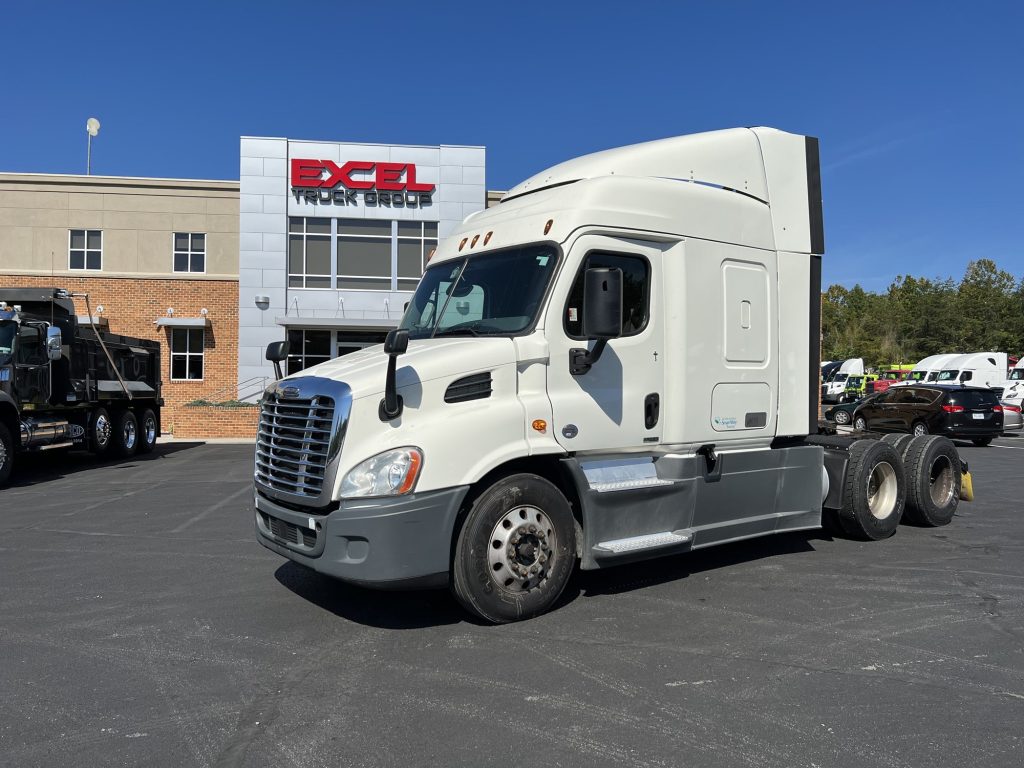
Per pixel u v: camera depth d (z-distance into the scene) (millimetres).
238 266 27000
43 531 8422
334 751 3391
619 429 5512
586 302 4984
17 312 13156
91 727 3635
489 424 4887
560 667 4328
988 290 64562
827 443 7762
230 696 3975
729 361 6184
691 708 3801
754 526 6336
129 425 16844
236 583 6172
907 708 3803
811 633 4887
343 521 4594
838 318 75125
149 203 26750
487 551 4902
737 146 6516
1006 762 3283
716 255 6117
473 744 3445
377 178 26047
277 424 5191
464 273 5883
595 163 6020
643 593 5770
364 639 4805
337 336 26391
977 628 5000
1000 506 9961
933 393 19984
